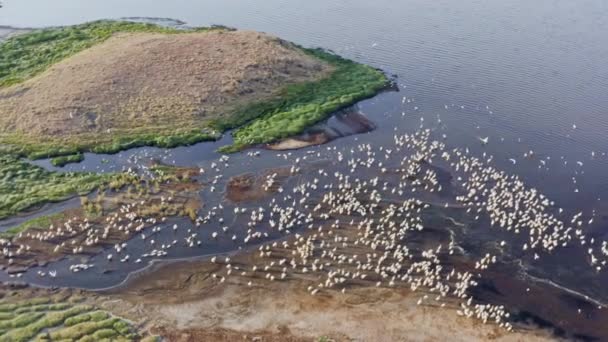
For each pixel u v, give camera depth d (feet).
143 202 159.22
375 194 164.55
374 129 200.23
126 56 223.10
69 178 168.04
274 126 196.54
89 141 183.93
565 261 144.36
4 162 172.55
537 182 174.40
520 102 222.28
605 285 137.90
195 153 183.21
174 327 121.49
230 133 194.49
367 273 137.08
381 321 124.88
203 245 145.38
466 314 127.03
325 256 141.79
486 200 163.73
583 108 219.41
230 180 170.81
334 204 160.76
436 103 219.20
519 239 150.10
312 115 202.90
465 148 190.29
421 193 166.40
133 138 186.50
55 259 138.92
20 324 118.93
